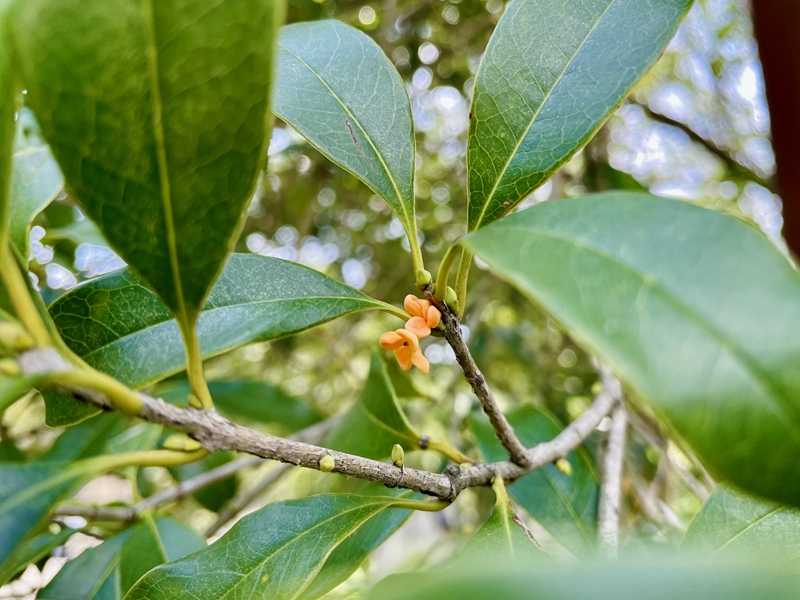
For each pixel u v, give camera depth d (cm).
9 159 6
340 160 10
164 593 9
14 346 6
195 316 7
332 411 42
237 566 9
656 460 27
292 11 26
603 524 13
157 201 6
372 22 33
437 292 9
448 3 34
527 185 9
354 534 12
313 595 10
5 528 5
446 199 38
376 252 40
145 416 6
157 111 6
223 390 24
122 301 9
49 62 6
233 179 6
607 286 5
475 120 10
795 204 22
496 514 9
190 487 18
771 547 10
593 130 9
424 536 37
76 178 6
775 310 5
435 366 34
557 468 14
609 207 6
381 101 10
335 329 38
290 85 10
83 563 13
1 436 21
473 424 17
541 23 10
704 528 11
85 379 6
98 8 5
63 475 6
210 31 5
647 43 10
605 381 19
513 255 5
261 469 34
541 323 35
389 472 9
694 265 5
